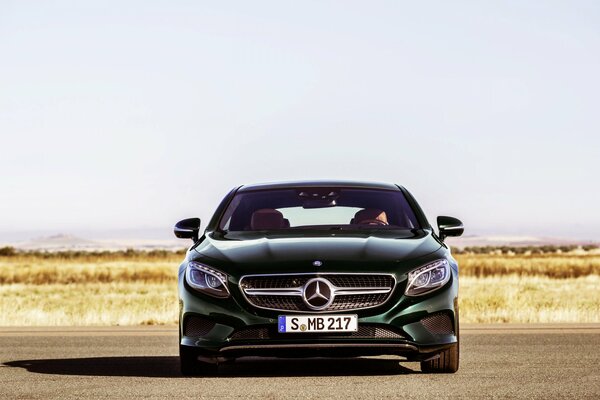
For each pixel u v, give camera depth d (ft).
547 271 225.97
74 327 65.77
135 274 225.35
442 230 36.63
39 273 229.86
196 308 31.91
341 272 31.24
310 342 30.99
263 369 35.63
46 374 34.60
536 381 31.27
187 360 32.42
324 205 37.19
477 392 28.60
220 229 36.35
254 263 31.76
